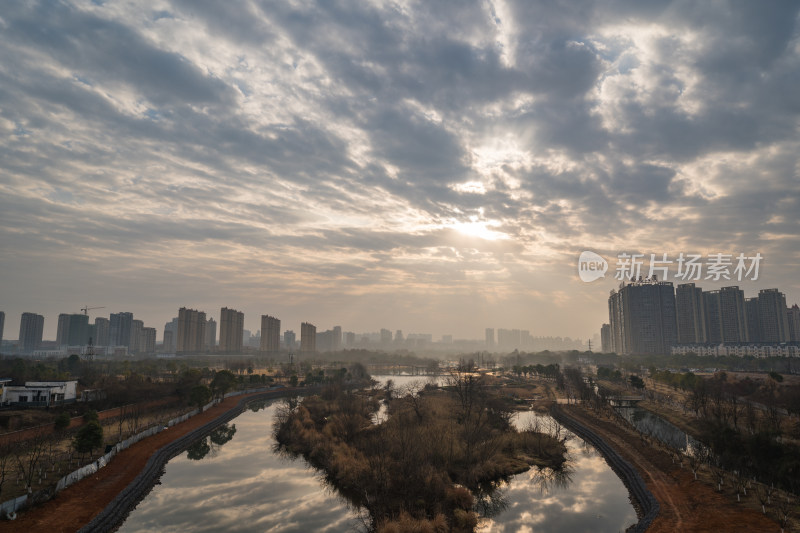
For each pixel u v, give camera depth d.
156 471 75.06
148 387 139.50
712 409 101.25
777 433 71.75
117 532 52.47
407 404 117.00
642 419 125.81
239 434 110.69
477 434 82.00
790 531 43.66
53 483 58.94
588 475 74.56
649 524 49.00
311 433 92.19
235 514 58.00
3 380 114.38
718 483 58.56
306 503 61.78
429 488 58.84
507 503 61.44
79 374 192.75
